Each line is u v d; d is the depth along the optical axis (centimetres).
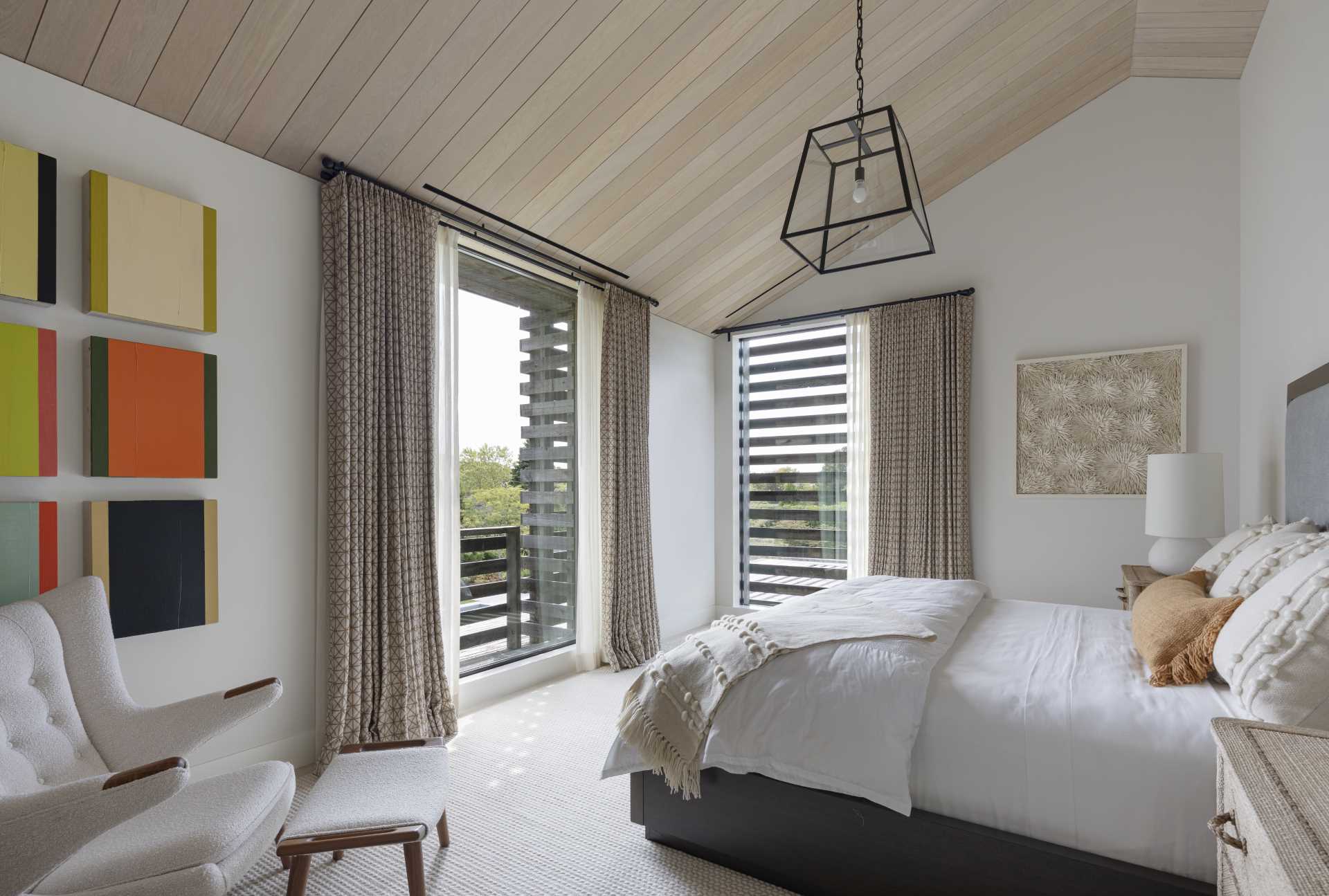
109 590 224
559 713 346
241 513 265
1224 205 403
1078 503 435
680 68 301
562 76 284
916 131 409
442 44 254
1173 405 409
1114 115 433
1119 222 430
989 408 464
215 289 254
